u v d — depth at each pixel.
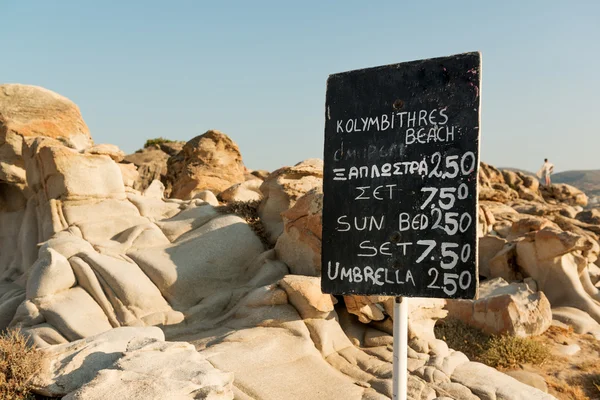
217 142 22.22
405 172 4.46
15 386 5.90
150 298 8.71
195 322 8.64
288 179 11.52
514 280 12.68
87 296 8.50
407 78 4.52
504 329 9.86
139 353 6.06
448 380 7.09
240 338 7.46
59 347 6.56
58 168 10.58
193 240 10.13
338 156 4.71
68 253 9.01
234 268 9.96
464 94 4.32
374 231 4.53
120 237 10.28
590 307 11.59
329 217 4.70
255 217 11.59
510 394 6.71
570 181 165.50
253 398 6.23
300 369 7.02
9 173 13.01
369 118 4.63
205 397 5.34
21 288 10.36
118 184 11.27
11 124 13.17
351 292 4.55
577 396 7.99
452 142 4.33
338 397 6.49
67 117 14.20
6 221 13.11
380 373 7.21
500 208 21.67
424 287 4.31
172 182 24.14
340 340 8.02
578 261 12.41
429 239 4.33
